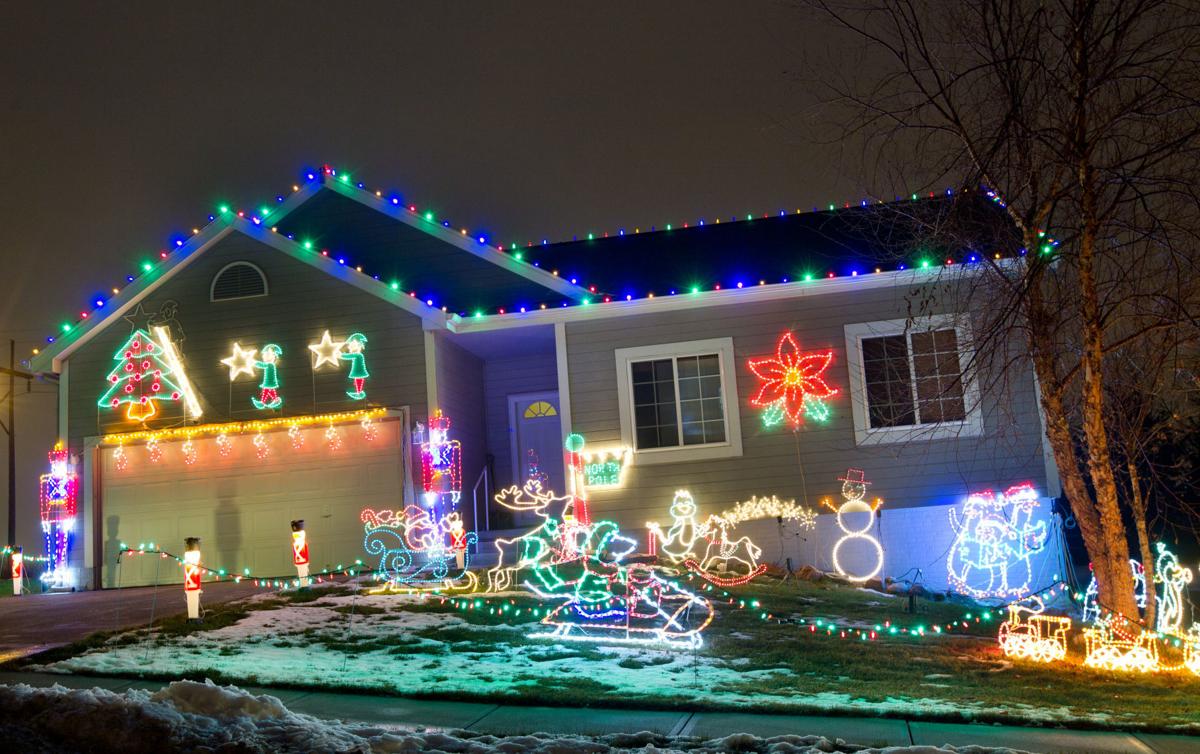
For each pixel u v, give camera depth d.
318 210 21.62
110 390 20.36
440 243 21.23
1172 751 7.61
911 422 18.47
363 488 19.50
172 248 20.25
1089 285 11.57
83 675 10.20
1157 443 15.46
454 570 18.17
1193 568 20.78
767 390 18.91
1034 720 8.52
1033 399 18.12
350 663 10.95
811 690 9.86
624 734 7.80
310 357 19.94
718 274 19.94
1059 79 11.33
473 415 21.94
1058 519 17.88
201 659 10.95
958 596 17.66
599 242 23.09
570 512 18.97
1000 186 11.68
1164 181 10.71
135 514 20.05
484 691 9.46
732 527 18.69
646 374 19.28
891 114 12.20
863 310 18.78
